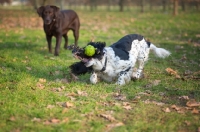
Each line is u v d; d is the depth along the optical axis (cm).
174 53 1134
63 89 678
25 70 822
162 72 858
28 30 1652
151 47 800
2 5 4759
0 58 949
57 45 1049
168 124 508
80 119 519
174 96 653
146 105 591
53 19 1026
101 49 668
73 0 4922
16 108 555
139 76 775
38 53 1050
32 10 3203
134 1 4491
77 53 665
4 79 725
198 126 504
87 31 1705
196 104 588
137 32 1756
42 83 718
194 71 880
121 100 620
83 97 625
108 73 702
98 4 4719
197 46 1284
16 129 480
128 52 721
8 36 1405
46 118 521
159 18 2545
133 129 487
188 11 3519
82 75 782
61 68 859
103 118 527
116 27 1941
